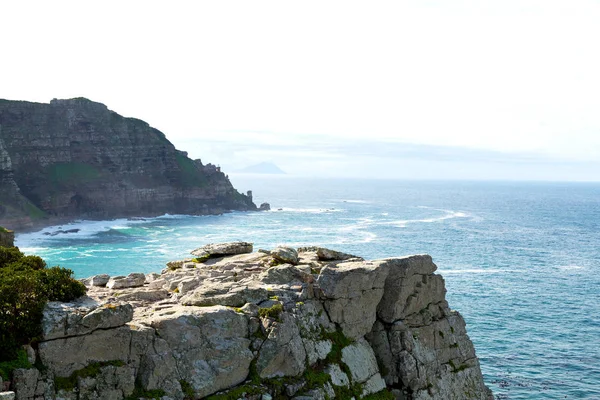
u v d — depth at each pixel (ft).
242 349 89.71
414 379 110.11
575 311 349.00
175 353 83.76
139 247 647.15
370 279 109.29
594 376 238.89
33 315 75.25
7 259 98.78
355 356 105.29
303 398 91.35
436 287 123.95
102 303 82.84
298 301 102.32
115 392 77.20
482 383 126.82
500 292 400.06
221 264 119.85
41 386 72.23
